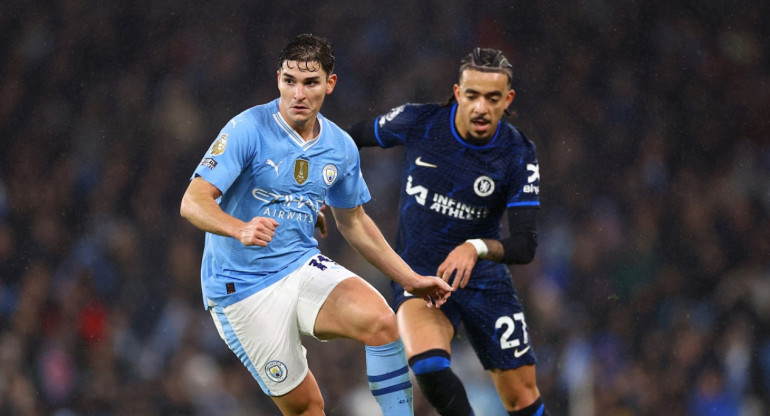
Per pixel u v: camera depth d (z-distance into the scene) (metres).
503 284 18.19
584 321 37.47
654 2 51.31
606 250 42.19
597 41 50.78
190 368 35.22
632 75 50.34
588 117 48.84
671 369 34.84
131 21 49.25
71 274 38.59
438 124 17.56
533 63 50.12
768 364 34.44
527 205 17.33
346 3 50.84
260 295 13.58
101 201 43.59
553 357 35.53
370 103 48.94
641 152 47.50
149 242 42.19
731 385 34.16
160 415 34.06
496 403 32.00
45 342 35.06
